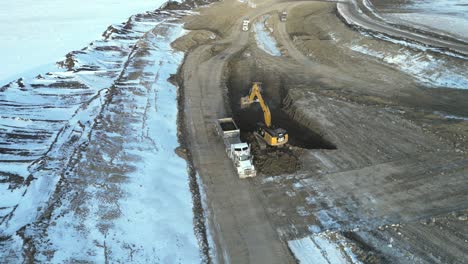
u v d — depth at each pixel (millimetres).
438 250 17688
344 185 22250
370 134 27719
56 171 22984
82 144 25625
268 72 41531
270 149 25984
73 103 32250
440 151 25281
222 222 19672
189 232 19109
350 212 20125
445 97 33438
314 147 27406
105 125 28469
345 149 26000
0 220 19125
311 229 19047
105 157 24578
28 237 17719
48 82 35656
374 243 18219
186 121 30484
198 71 41094
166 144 26953
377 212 20062
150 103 32875
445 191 21469
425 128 28000
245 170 22594
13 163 23734
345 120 29875
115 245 17922
